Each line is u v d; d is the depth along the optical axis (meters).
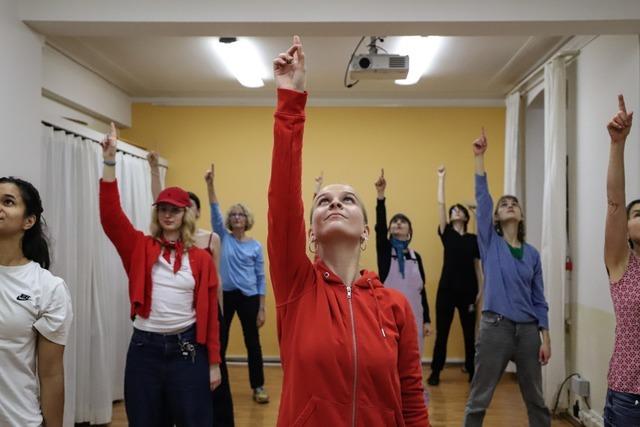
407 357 1.34
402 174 5.62
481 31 2.90
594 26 2.82
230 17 2.79
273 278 1.30
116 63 4.67
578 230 3.85
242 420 3.66
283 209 1.22
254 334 4.14
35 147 2.87
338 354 1.19
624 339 2.00
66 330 1.69
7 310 1.59
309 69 4.81
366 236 1.39
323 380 1.19
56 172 3.31
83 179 3.55
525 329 2.83
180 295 2.25
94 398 3.57
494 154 5.63
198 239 2.92
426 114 5.66
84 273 3.51
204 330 2.25
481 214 2.96
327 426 1.17
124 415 3.83
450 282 4.76
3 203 1.65
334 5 2.79
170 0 2.79
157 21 2.79
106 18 2.78
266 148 5.70
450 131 5.64
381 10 2.78
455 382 4.78
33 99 2.86
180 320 2.23
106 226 2.29
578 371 3.79
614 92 3.34
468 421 2.85
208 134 5.71
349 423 1.18
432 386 4.63
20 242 1.70
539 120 5.15
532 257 2.91
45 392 1.65
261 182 5.67
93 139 3.70
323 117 5.67
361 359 1.20
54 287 1.67
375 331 1.25
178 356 2.21
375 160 5.63
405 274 3.78
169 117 5.73
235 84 5.32
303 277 1.29
